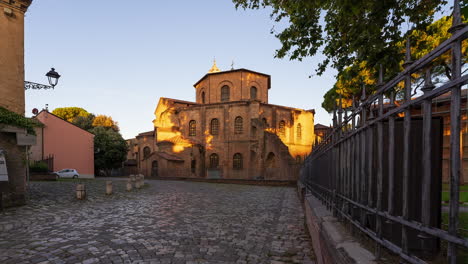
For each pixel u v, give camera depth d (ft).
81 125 153.17
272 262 16.15
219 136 118.52
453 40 4.74
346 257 8.38
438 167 8.46
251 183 81.10
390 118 7.20
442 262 7.57
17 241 19.62
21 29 35.12
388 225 9.28
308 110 135.74
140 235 21.67
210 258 16.71
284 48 26.04
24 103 35.14
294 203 41.29
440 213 8.39
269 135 103.19
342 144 13.26
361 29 20.43
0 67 32.65
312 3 21.34
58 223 25.39
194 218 28.89
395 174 9.39
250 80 125.39
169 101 138.62
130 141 187.52
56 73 38.34
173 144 122.11
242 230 23.88
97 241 19.81
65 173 97.66
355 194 10.92
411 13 19.22
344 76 25.54
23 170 33.86
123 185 69.05
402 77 6.76
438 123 8.50
